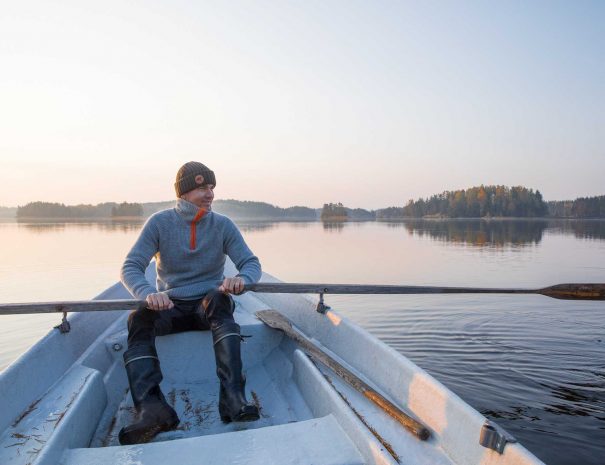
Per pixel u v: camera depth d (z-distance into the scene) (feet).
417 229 208.85
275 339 9.41
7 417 5.43
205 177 8.08
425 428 5.16
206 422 6.97
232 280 7.63
